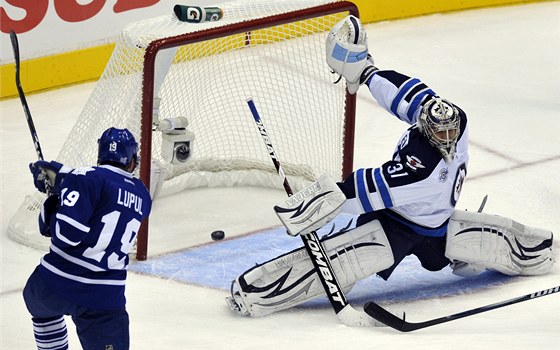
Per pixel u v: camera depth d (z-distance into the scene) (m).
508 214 20.92
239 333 15.57
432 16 35.22
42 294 13.05
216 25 19.81
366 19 34.09
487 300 16.91
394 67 30.62
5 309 16.67
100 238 12.84
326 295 16.61
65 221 12.44
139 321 15.98
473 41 33.12
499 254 17.17
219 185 22.12
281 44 24.44
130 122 18.86
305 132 22.33
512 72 30.52
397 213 16.47
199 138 22.44
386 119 26.56
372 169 16.03
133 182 13.29
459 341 14.88
